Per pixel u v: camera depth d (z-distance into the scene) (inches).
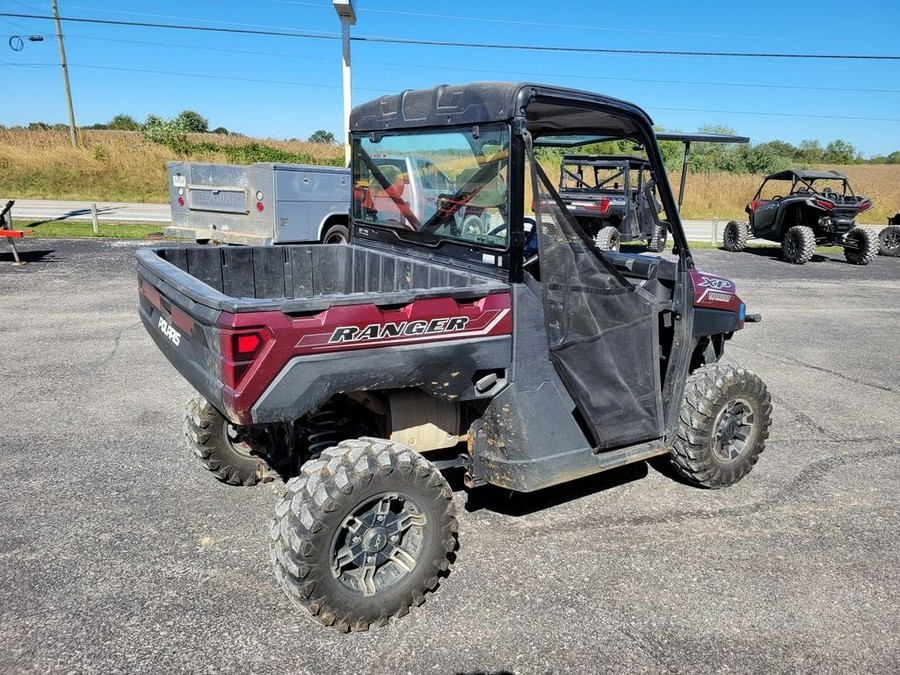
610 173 685.9
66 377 228.1
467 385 115.6
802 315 385.7
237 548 133.1
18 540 132.8
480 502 155.5
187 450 176.2
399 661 104.2
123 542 133.7
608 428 134.5
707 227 974.4
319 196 403.9
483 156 119.5
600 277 127.0
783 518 153.8
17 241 511.5
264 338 95.7
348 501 103.0
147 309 137.1
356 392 121.4
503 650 107.3
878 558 138.3
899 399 241.1
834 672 105.3
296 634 109.4
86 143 1167.6
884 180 1659.7
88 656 102.5
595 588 124.4
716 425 158.1
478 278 122.6
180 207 425.4
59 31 1123.9
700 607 120.1
